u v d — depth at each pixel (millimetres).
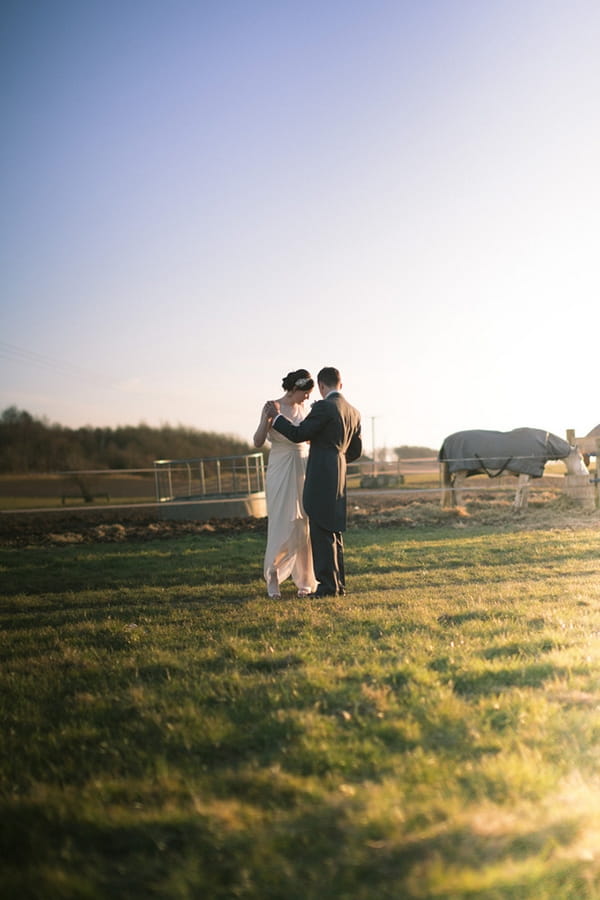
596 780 2664
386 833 2320
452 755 2918
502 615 5719
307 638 5086
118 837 2395
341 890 2070
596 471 16938
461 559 9680
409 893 2029
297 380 7422
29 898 2064
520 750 2889
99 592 8219
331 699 3629
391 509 18609
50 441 50125
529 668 4023
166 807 2537
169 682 4074
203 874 2158
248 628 5656
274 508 7324
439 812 2443
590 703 3447
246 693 3803
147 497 36875
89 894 2057
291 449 7320
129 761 3018
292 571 7594
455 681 3918
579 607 6031
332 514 7152
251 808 2516
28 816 2523
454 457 17844
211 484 27766
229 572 9422
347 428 7285
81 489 37531
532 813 2393
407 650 4586
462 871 2090
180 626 5910
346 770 2822
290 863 2197
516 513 16484
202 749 3102
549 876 2082
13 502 33375
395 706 3447
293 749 3012
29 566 10867
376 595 7078
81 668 4594
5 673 4555
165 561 10867
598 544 10656
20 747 3229
